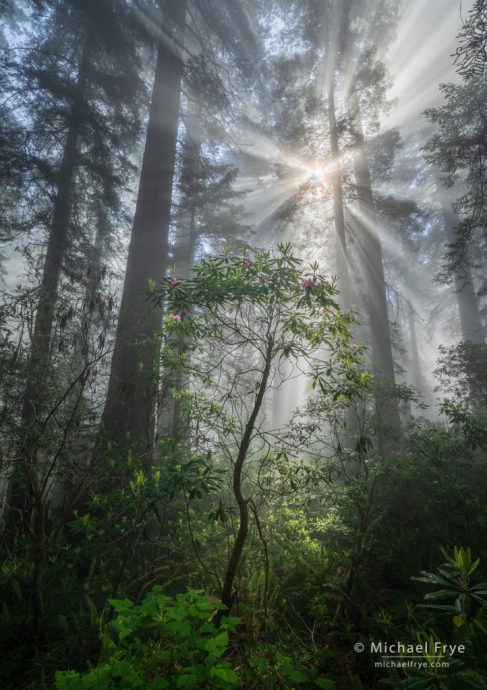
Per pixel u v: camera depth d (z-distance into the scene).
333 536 4.86
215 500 4.96
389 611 3.42
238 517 4.51
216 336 3.58
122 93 10.27
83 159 8.88
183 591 3.58
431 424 5.50
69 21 10.29
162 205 7.74
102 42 9.83
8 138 8.16
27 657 2.89
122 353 5.58
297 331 3.30
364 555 4.14
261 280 3.17
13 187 8.47
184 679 1.82
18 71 8.24
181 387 4.53
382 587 3.95
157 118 8.46
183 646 2.22
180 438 4.11
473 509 4.13
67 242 8.33
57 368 4.32
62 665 2.79
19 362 3.62
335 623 3.29
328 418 4.72
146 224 7.46
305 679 2.22
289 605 3.56
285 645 2.94
